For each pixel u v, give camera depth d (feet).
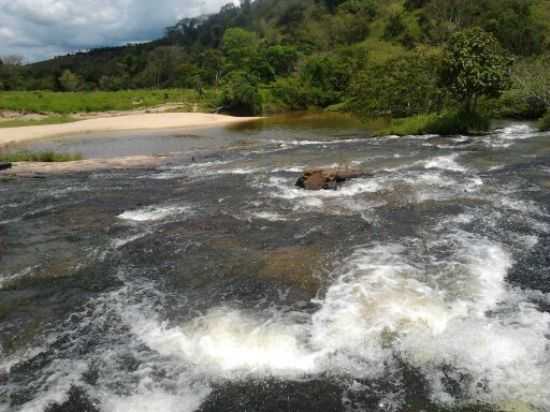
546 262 29.94
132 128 160.45
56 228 42.47
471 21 254.68
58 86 376.89
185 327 24.29
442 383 19.21
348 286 27.50
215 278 30.01
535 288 26.66
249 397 18.99
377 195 47.34
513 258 30.66
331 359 21.02
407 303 25.18
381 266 30.04
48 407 18.93
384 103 121.90
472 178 52.16
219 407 18.56
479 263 29.89
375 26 355.56
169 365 21.22
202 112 226.38
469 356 20.70
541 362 20.10
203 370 20.75
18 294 29.14
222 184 57.26
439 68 93.86
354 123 146.51
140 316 25.76
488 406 17.88
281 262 31.76
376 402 18.45
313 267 30.60
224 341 22.81
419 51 130.72
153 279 30.45
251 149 90.43
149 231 40.11
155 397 19.19
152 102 248.93
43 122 177.99
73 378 20.65
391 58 132.57
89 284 30.17
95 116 205.77
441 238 34.58
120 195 54.13
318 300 26.18
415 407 18.10
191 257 33.73
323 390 19.20
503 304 24.91
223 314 25.38
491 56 86.99
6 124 169.78
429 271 28.96
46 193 56.49
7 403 19.21
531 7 235.40
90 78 450.30
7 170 71.82
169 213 45.34
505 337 21.89
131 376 20.57
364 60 227.20
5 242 39.24
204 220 42.37
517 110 112.68
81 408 18.80
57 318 26.00
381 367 20.34
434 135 91.81
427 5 307.58
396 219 39.63
